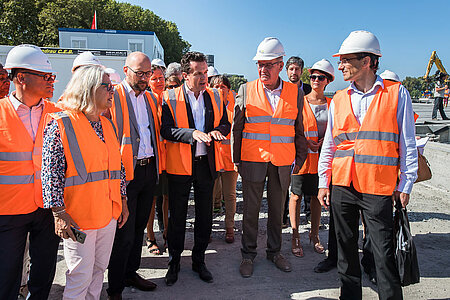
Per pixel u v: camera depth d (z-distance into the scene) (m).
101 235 2.32
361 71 2.54
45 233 2.39
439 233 4.51
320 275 3.45
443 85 13.80
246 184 3.50
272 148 3.37
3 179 2.21
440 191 6.65
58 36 31.08
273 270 3.55
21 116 2.31
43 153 2.05
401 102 2.48
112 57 13.54
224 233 4.62
